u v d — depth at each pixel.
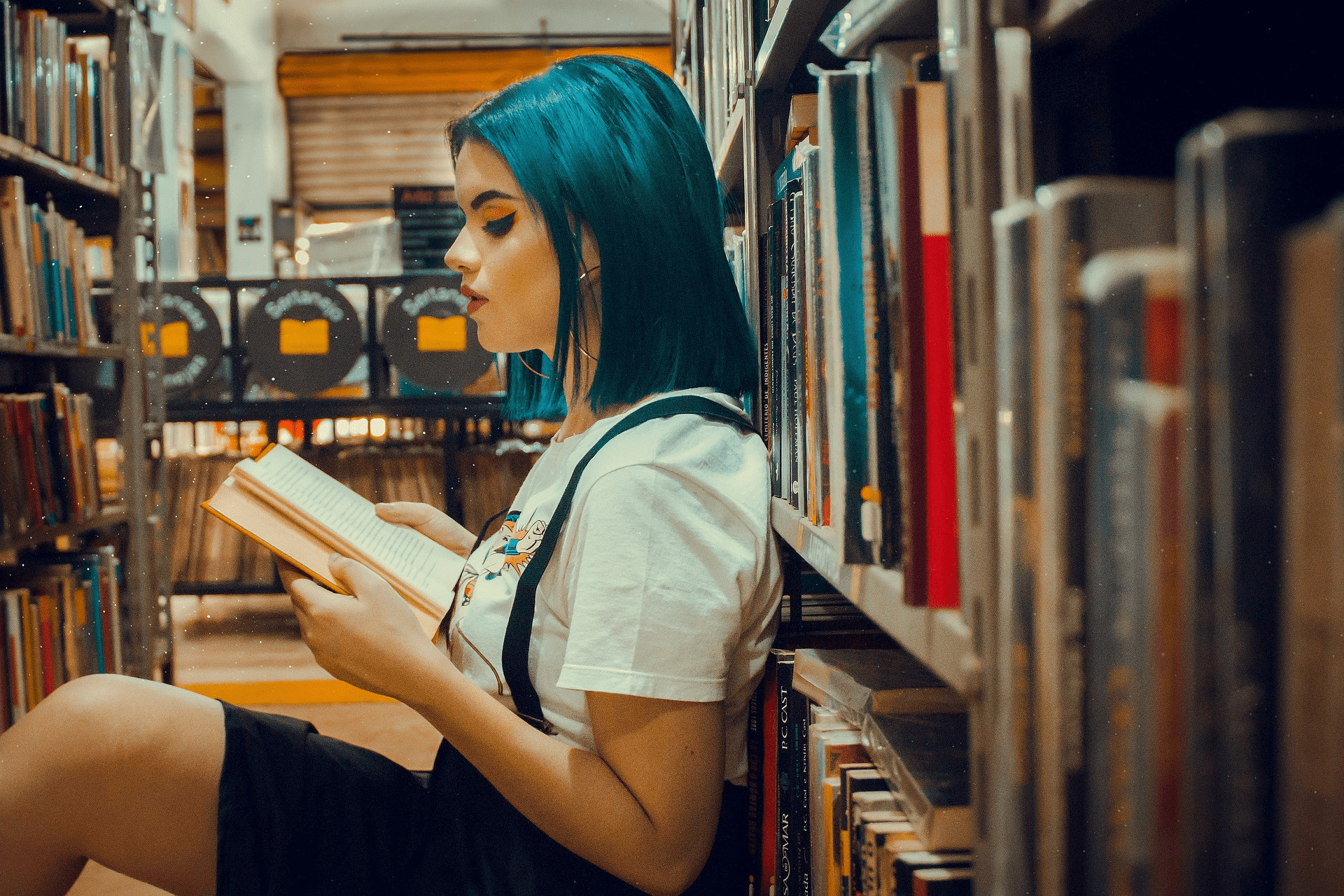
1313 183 0.22
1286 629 0.22
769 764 0.95
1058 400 0.29
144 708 0.78
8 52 1.99
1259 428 0.22
